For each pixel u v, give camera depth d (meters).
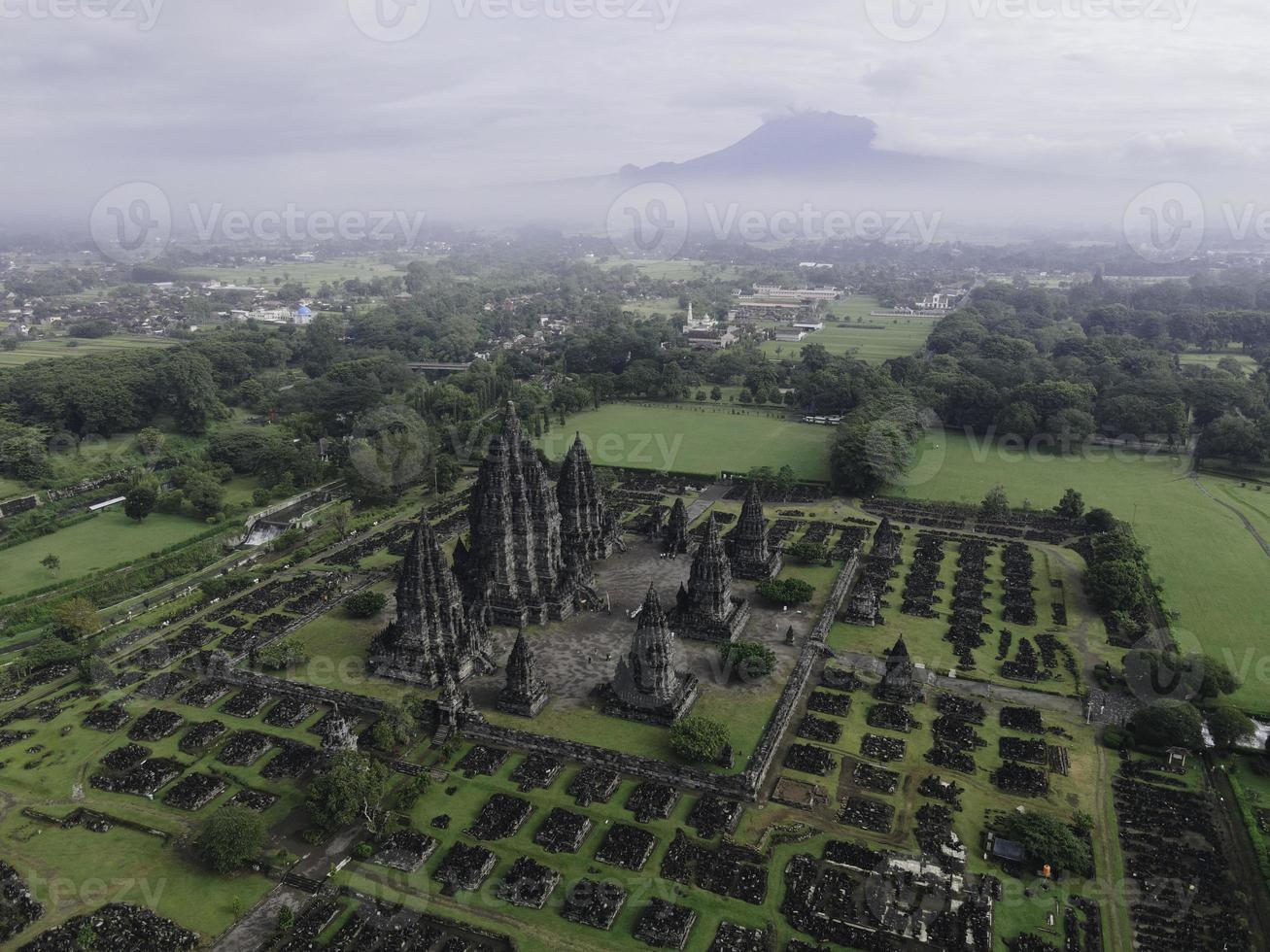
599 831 94.44
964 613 146.50
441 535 185.75
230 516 198.75
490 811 96.56
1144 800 98.19
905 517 198.75
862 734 111.94
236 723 115.38
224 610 149.12
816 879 86.81
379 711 116.94
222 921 82.19
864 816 95.88
